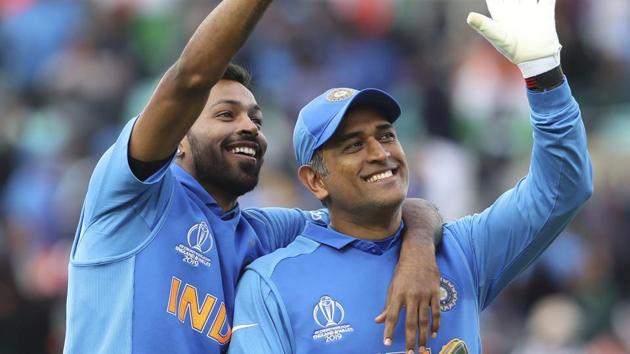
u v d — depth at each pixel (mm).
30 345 35344
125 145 17375
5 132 48531
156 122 17000
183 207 18188
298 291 17781
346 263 18016
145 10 55188
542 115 17812
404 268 17641
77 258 17891
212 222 18500
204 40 16641
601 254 41094
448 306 17953
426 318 17375
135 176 17359
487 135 48188
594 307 38875
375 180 17906
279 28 52531
